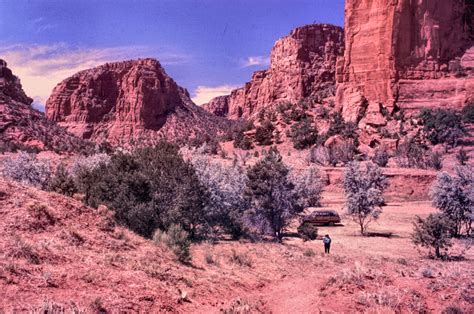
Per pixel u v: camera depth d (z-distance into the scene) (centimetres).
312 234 3055
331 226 3772
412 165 6588
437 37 9512
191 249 1777
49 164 3603
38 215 1205
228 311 998
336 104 10144
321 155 6862
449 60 9581
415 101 9212
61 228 1228
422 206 4744
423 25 9506
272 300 1174
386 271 1502
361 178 3428
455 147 7494
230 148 9856
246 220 3105
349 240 2986
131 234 1563
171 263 1341
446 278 1202
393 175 5691
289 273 1605
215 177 2762
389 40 9431
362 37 9881
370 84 9662
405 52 9456
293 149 8681
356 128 8769
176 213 2122
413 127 8438
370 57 9738
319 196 4759
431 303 1046
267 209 2961
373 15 9750
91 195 2166
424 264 1927
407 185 5553
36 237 1098
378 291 1083
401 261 1998
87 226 1356
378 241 2939
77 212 1412
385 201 5153
